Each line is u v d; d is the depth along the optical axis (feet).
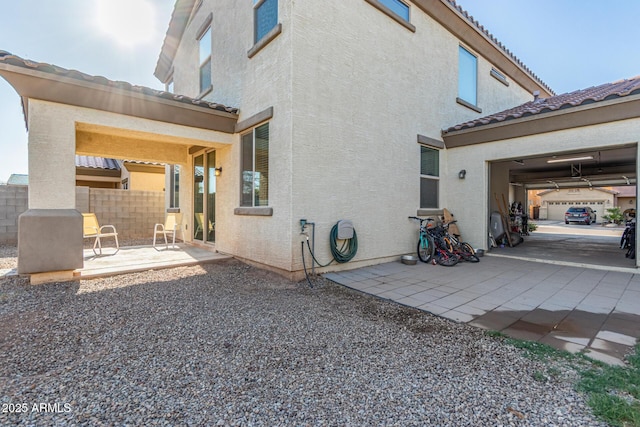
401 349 9.05
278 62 17.20
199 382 7.26
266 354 8.68
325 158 17.84
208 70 26.89
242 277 17.16
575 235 43.96
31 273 14.21
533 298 13.96
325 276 17.60
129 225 35.37
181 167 29.94
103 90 15.70
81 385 7.06
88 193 33.14
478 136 24.52
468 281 17.01
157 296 13.66
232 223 21.86
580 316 11.69
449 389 7.04
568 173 37.45
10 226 27.81
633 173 33.71
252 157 19.97
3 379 7.25
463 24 27.14
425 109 24.64
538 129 21.31
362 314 11.98
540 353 8.73
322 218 17.78
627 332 10.18
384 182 21.38
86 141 23.06
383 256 21.43
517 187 46.57
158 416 6.05
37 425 5.74
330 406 6.42
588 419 5.96
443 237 22.12
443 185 26.68
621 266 19.67
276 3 17.89
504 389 7.03
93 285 14.97
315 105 17.30
